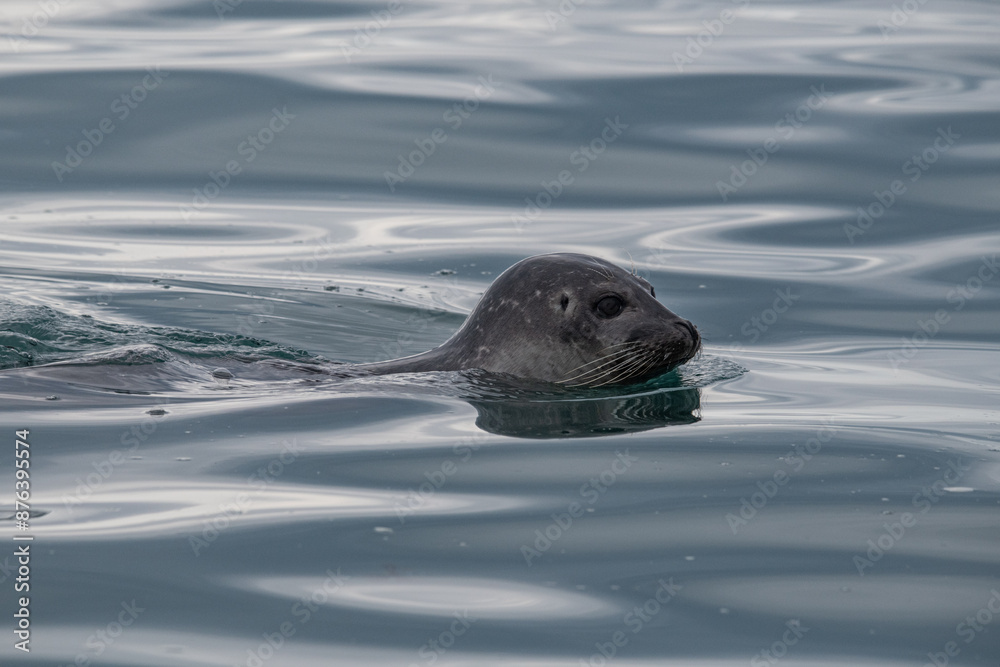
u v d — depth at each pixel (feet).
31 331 112.06
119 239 146.61
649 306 98.22
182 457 77.82
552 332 98.02
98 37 209.56
